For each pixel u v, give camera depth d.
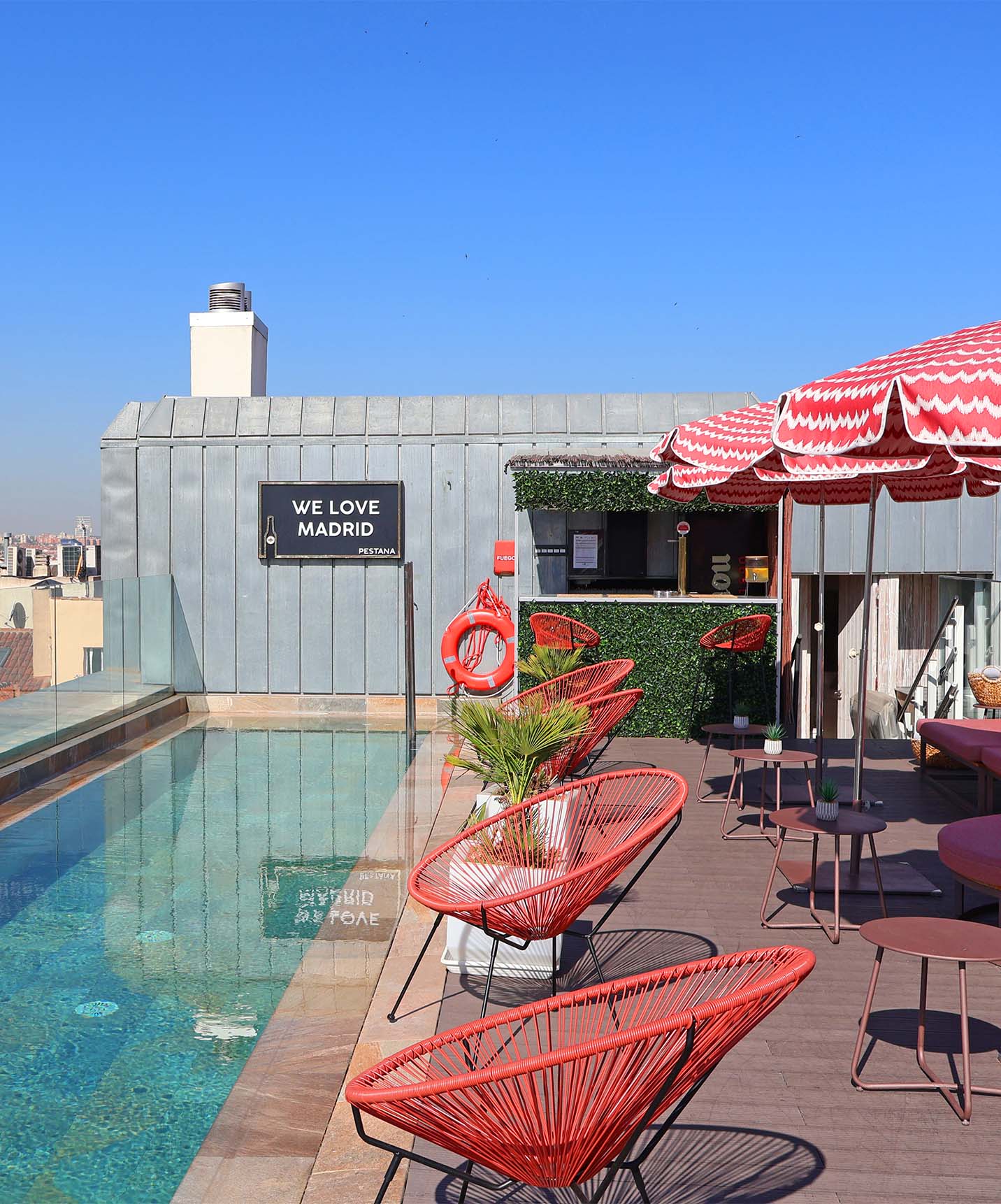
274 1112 3.59
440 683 13.06
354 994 4.63
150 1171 3.50
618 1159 2.46
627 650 10.48
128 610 11.97
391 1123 2.43
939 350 4.04
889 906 5.27
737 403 13.09
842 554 11.50
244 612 13.25
